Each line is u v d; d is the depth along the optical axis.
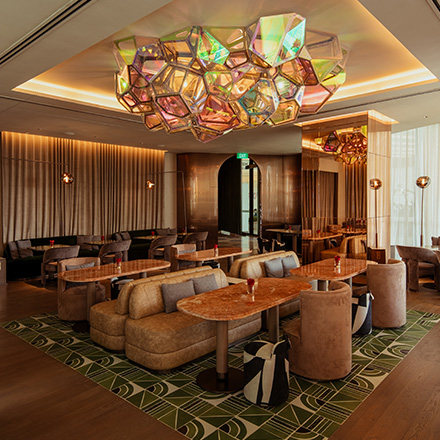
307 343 3.38
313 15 3.59
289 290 3.83
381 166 7.21
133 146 10.61
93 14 2.98
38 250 7.55
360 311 4.47
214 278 4.62
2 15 2.99
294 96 4.55
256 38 3.50
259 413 2.87
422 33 3.50
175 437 2.58
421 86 5.18
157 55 4.02
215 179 12.62
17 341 4.44
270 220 13.32
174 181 12.51
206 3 3.33
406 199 10.31
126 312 4.05
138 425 2.72
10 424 2.75
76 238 9.66
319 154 7.38
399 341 4.34
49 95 5.58
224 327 3.34
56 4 2.83
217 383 3.31
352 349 4.11
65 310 5.12
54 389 3.27
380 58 4.77
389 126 7.46
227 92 4.16
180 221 12.50
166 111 4.45
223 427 2.69
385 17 3.19
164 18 3.59
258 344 3.12
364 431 2.63
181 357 3.63
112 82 5.59
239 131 8.31
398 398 3.08
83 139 9.25
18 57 3.87
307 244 7.64
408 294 6.54
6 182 8.62
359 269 4.98
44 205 9.28
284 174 13.36
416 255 6.66
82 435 2.61
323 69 4.16
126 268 5.37
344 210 7.05
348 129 6.92
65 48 3.64
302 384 3.32
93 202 10.35
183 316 3.92
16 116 6.68
